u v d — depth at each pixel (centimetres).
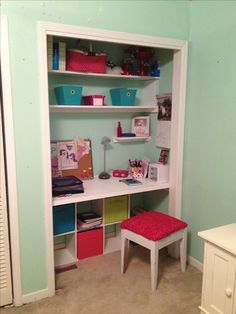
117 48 280
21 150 197
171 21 238
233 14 208
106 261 270
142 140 312
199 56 239
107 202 277
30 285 213
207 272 172
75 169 278
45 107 199
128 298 218
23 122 195
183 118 253
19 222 203
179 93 249
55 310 205
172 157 264
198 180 251
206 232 173
